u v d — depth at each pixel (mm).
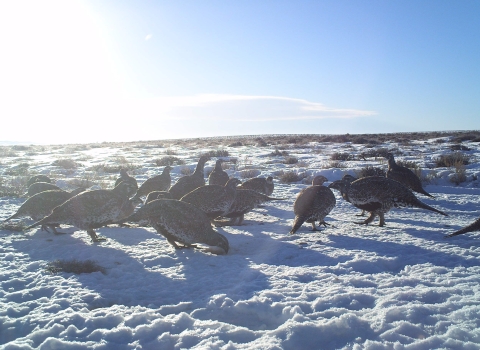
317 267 1442
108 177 4488
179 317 1028
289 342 920
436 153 6309
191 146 11359
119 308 1115
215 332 960
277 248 1716
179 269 1473
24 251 1727
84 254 1654
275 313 1083
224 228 2191
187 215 1669
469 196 3102
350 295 1147
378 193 2070
